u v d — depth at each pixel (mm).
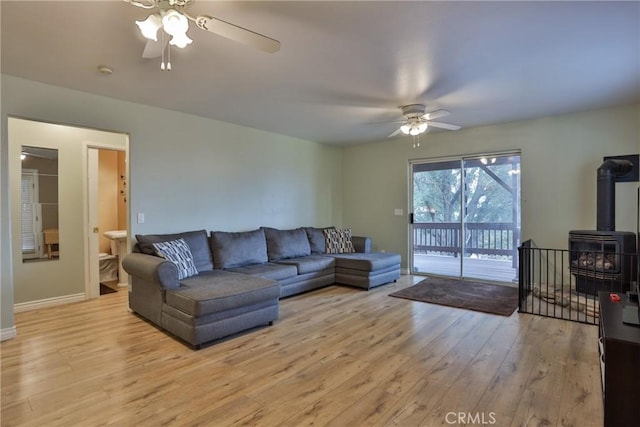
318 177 6195
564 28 2264
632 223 3918
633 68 2926
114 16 2100
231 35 1896
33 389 2137
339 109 4070
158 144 3984
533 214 4621
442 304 3949
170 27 1742
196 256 3865
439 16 2119
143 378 2273
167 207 4055
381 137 5746
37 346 2793
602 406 1922
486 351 2664
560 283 4465
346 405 1961
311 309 3795
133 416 1864
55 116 3262
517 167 4867
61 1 1938
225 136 4676
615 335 1769
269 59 2719
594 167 4195
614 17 2131
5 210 2953
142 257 3348
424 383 2195
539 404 1949
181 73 2988
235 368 2416
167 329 3018
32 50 2549
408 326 3242
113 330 3164
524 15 2111
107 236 5059
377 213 6234
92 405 1965
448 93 3531
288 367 2426
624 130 4004
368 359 2547
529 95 3617
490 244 5125
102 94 3518
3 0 1919
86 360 2537
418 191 5824
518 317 3479
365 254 5285
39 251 3912
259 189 5145
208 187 4477
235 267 4176
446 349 2711
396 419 1829
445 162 5531
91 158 4340
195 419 1839
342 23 2201
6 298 2943
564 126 4387
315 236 5496
